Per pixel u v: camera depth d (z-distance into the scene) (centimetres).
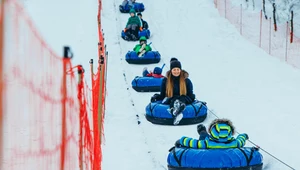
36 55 2266
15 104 2602
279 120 2930
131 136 2569
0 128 845
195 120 2823
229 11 6862
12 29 2456
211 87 3900
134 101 3444
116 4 7269
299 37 6066
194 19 6500
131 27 5559
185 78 2894
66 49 1193
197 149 2019
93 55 4747
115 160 2186
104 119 2906
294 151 2370
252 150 2016
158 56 4666
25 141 2225
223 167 1947
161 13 6781
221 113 3122
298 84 3962
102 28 5991
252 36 6097
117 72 4234
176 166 1984
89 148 1784
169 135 2631
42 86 2652
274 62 4784
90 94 3120
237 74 4338
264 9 6762
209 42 5634
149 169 2089
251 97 3541
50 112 2481
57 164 1866
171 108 2780
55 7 6812
